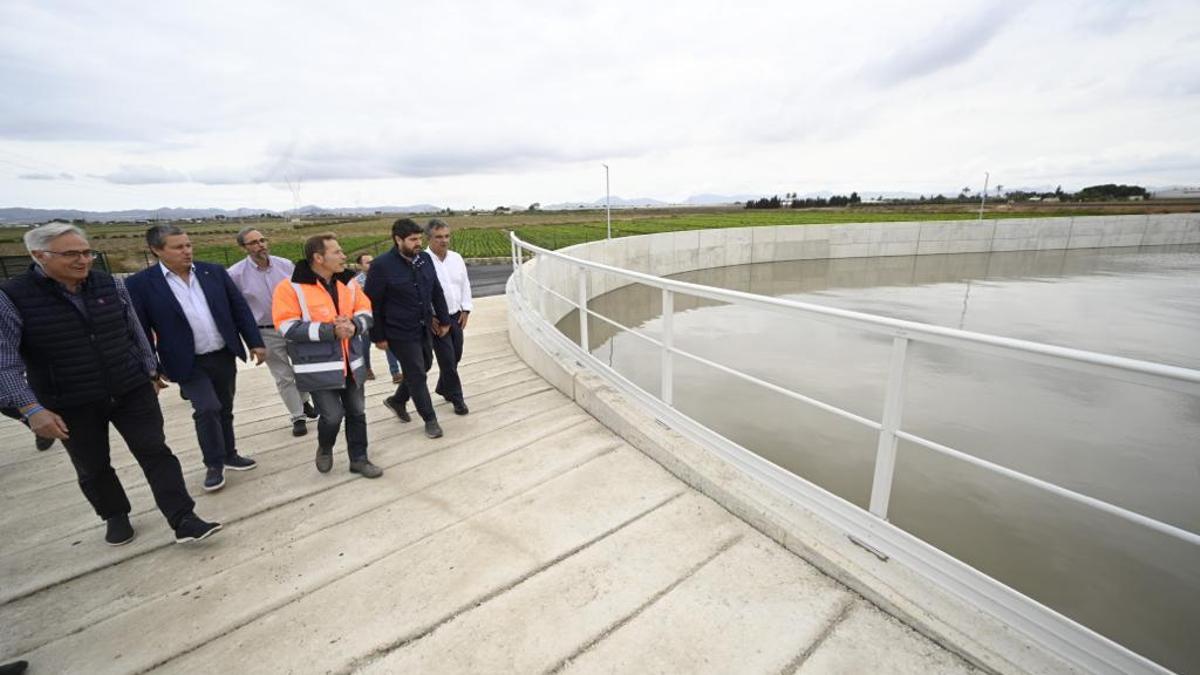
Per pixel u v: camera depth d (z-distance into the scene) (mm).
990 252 26594
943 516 4910
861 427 6691
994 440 6336
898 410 1930
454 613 2049
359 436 3152
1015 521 4828
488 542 2473
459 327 4145
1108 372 1354
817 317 2139
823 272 22141
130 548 2555
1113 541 4527
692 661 1787
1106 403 7492
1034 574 4164
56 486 3279
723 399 7645
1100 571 4176
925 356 9703
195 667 1854
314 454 3518
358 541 2533
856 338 11023
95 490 2484
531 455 3322
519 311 6484
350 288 2951
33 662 1896
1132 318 13414
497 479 3047
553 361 4562
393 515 2740
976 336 1632
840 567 2072
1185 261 23609
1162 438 6309
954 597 1868
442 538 2521
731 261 22969
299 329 2742
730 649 1827
